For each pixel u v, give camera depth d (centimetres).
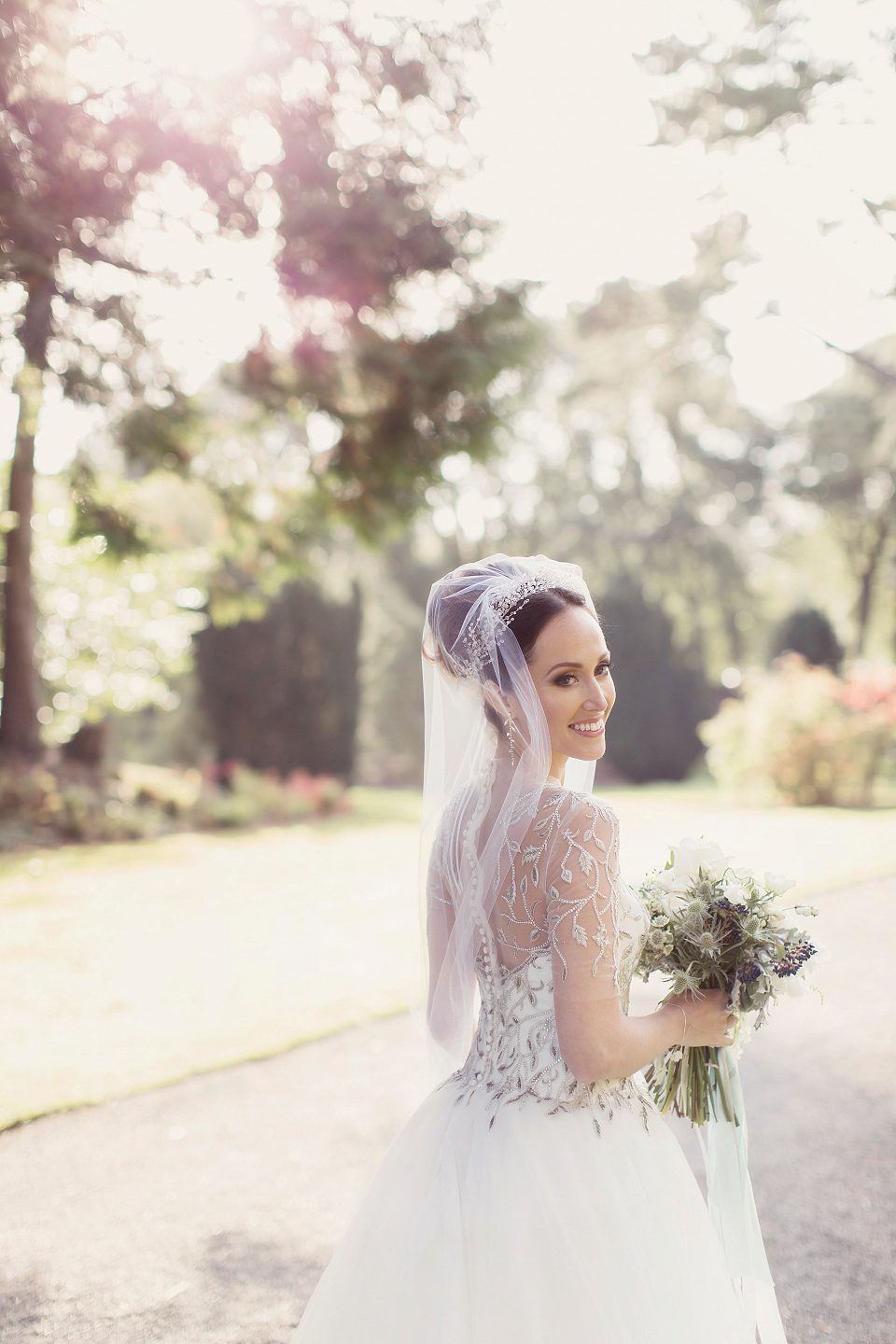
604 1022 154
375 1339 155
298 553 1274
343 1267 167
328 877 978
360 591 1905
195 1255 301
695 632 2602
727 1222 200
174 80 602
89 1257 301
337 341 876
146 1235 314
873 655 3088
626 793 1980
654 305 2134
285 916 800
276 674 1809
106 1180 352
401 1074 446
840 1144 372
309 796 1574
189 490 1205
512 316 915
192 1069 457
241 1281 286
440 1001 190
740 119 1241
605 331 2214
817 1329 261
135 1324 266
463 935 172
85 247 672
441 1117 175
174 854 1122
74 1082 445
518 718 170
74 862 1053
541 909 161
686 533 2781
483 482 2903
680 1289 160
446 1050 192
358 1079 442
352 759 1911
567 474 2881
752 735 1642
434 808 194
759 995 176
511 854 163
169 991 588
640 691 2469
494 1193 158
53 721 1572
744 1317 175
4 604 1359
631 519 2828
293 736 1830
